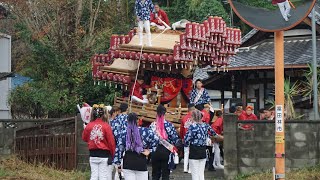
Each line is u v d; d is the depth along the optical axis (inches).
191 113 512.7
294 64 861.8
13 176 577.3
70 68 1051.3
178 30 770.2
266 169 594.2
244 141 601.6
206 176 620.7
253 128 600.1
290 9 397.7
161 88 721.0
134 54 685.9
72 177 591.8
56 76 1048.2
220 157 701.3
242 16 411.8
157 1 1592.0
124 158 421.4
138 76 724.7
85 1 1251.2
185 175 621.0
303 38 984.9
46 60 1056.2
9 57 1244.5
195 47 654.5
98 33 1187.3
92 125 473.4
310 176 554.6
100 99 1036.5
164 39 726.5
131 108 702.5
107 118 478.0
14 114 1073.5
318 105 816.3
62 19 1173.1
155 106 705.6
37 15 1234.6
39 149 664.4
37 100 1026.7
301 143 591.8
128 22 1395.2
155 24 758.5
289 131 594.6
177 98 729.6
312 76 812.0
